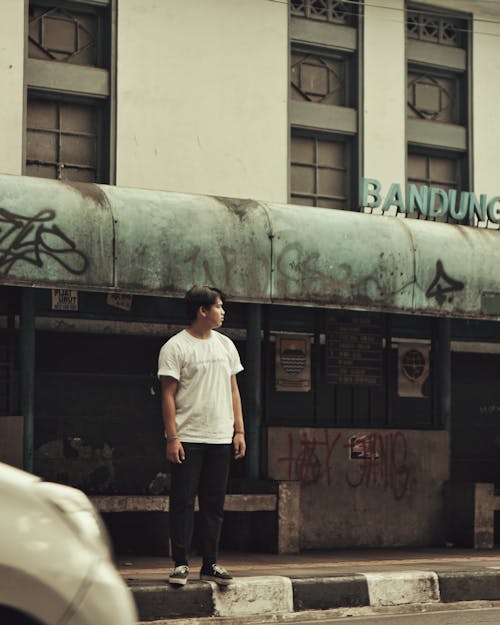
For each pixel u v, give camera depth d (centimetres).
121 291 1029
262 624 808
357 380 1297
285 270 1110
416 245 1190
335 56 1409
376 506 1271
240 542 1182
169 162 1274
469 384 1398
